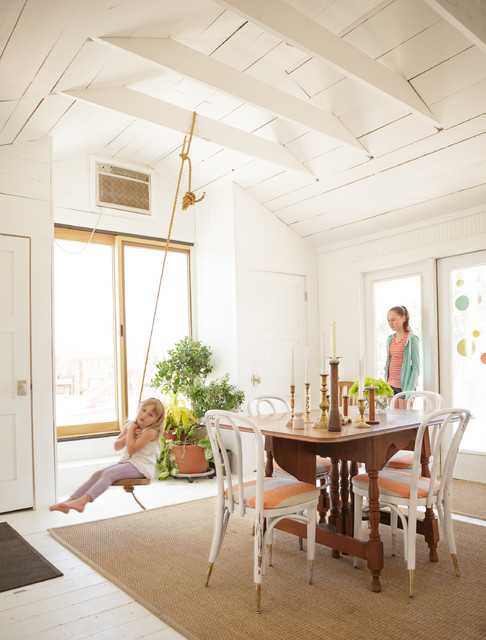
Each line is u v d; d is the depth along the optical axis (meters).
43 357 3.75
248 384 4.78
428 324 4.44
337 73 3.32
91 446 4.52
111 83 3.30
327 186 4.43
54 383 3.79
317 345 5.38
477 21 2.51
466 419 2.38
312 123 3.52
